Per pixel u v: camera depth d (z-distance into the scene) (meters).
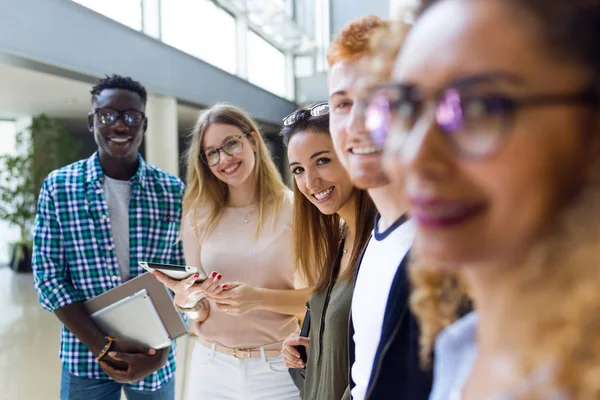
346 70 0.93
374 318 0.98
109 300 2.02
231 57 13.03
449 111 0.42
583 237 0.39
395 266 0.94
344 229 1.53
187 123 13.45
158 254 2.26
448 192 0.44
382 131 0.52
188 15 10.27
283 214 2.01
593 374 0.38
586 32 0.39
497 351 0.50
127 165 2.25
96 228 2.14
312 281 1.66
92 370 2.12
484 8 0.42
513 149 0.40
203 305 1.99
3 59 5.78
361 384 1.01
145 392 2.19
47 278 2.08
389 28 0.62
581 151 0.40
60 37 6.39
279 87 16.94
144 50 8.36
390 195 0.98
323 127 1.43
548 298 0.41
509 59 0.40
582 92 0.39
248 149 1.99
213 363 1.97
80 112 11.66
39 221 2.14
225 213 2.08
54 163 11.07
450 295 0.70
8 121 12.84
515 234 0.43
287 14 14.37
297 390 1.94
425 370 0.81
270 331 1.94
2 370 4.54
